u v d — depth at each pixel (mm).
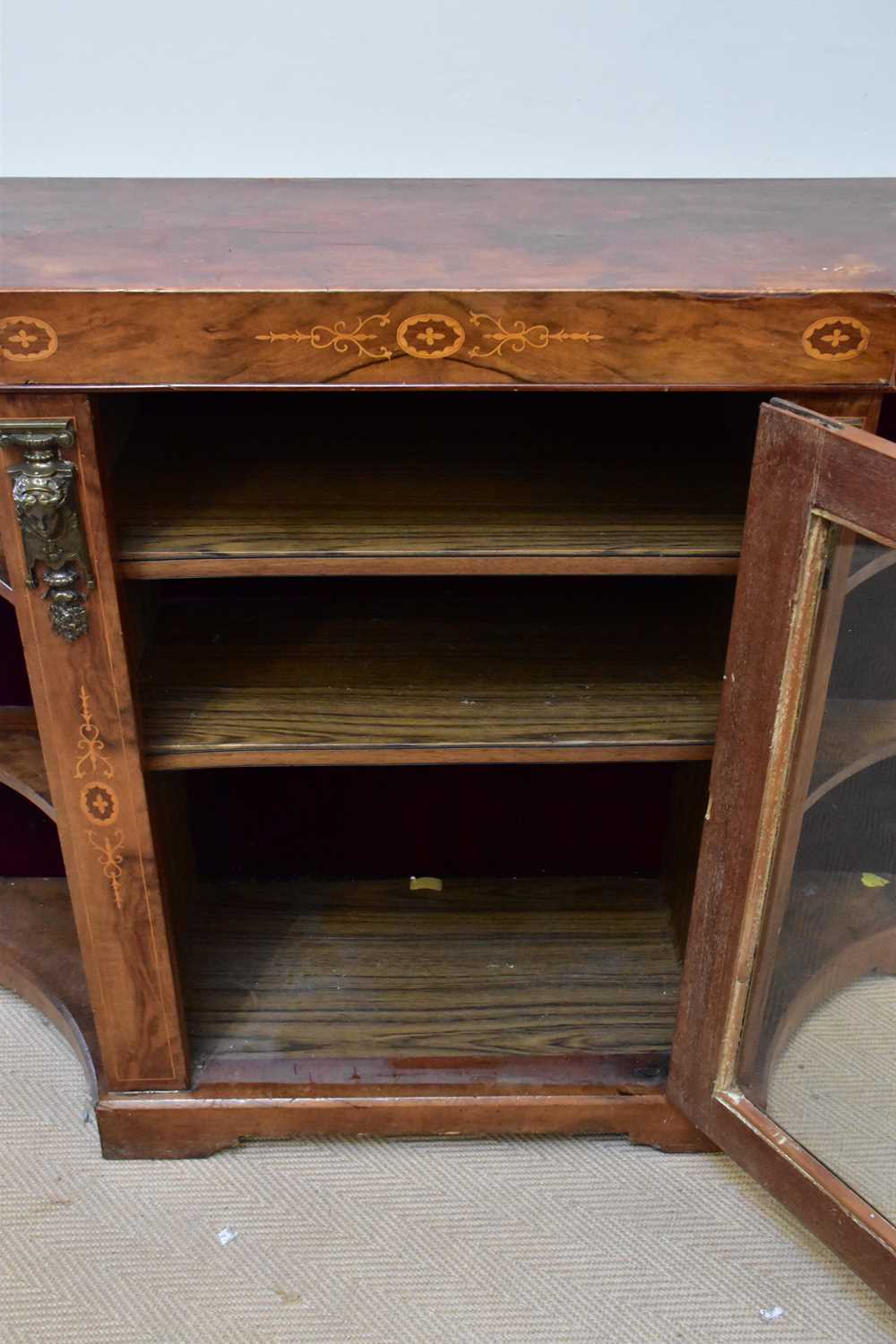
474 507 1185
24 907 1687
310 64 1358
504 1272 1297
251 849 1764
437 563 1105
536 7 1333
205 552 1097
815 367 1027
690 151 1432
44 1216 1352
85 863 1242
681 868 1605
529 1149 1443
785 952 1288
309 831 1749
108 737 1169
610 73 1376
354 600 1462
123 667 1131
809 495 997
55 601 1088
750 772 1155
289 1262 1303
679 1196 1388
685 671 1333
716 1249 1328
